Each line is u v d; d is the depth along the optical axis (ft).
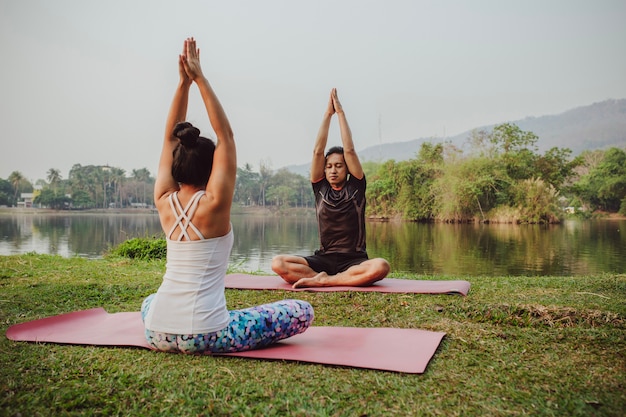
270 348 10.02
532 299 15.49
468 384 8.48
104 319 12.42
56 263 24.50
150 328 9.46
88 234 80.43
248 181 237.45
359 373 8.89
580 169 129.29
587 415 7.39
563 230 84.79
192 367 8.94
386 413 7.45
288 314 10.05
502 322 13.06
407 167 111.55
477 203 101.81
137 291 16.98
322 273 17.49
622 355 10.10
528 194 97.50
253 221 150.61
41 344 10.43
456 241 65.82
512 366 9.37
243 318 9.64
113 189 247.91
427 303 14.60
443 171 109.60
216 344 9.39
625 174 120.67
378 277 16.76
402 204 111.65
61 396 7.91
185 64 9.30
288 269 17.35
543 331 11.97
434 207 106.83
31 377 8.64
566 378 8.79
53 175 241.55
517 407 7.64
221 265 9.45
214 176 9.14
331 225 18.24
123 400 7.85
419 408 7.58
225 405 7.65
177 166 9.34
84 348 10.16
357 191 18.37
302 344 10.36
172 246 9.41
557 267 40.96
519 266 41.86
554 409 7.59
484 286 18.29
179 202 9.36
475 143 108.88
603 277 20.40
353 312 13.79
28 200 241.76
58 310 14.08
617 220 116.37
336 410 7.54
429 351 9.93
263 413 7.45
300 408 7.58
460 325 12.31
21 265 23.26
